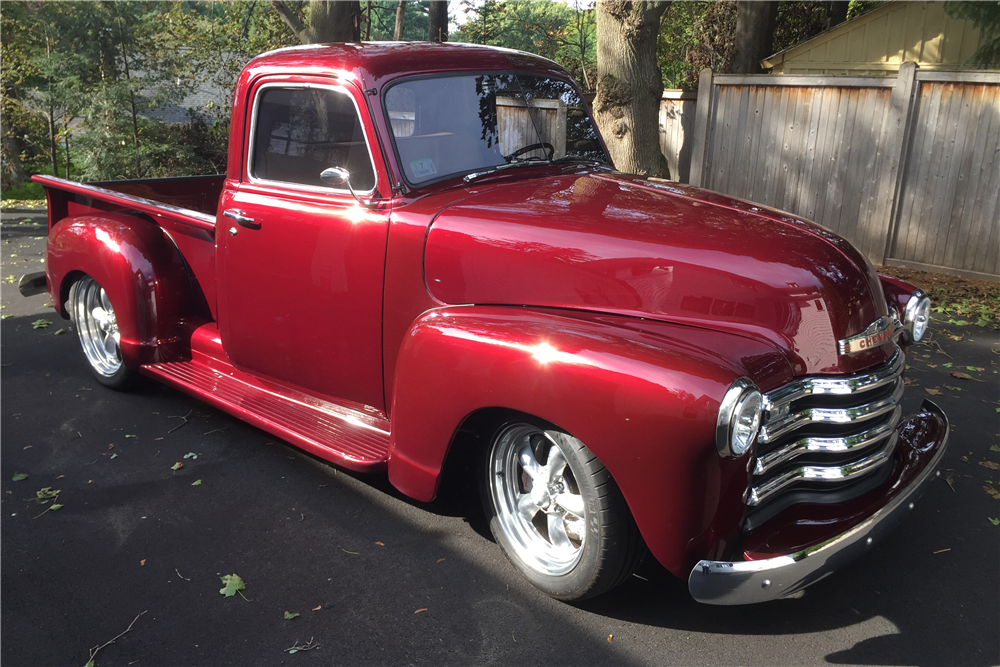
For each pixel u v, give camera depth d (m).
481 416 2.71
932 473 2.60
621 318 2.52
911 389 4.61
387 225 3.00
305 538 3.10
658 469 2.15
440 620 2.59
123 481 3.59
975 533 3.08
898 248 7.88
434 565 2.91
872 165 7.86
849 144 7.98
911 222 7.72
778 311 2.39
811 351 2.40
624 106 8.70
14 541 3.09
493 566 2.90
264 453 3.88
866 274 2.62
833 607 2.63
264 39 17.61
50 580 2.84
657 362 2.17
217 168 18.05
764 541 2.24
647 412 2.13
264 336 3.59
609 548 2.38
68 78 16.47
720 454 2.09
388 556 2.97
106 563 2.94
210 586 2.79
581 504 2.58
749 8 14.61
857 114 7.84
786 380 2.33
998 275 7.23
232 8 18.02
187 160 17.08
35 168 21.59
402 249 2.96
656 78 8.69
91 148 16.48
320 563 2.93
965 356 5.21
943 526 3.13
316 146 3.22
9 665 2.39
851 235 8.19
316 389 3.51
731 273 2.45
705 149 9.05
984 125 7.05
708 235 2.60
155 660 2.41
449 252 2.85
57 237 4.60
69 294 4.78
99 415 4.36
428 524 3.21
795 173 8.46
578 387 2.25
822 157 8.21
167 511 3.32
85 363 5.26
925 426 2.87
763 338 2.37
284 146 3.35
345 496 3.45
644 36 8.46
